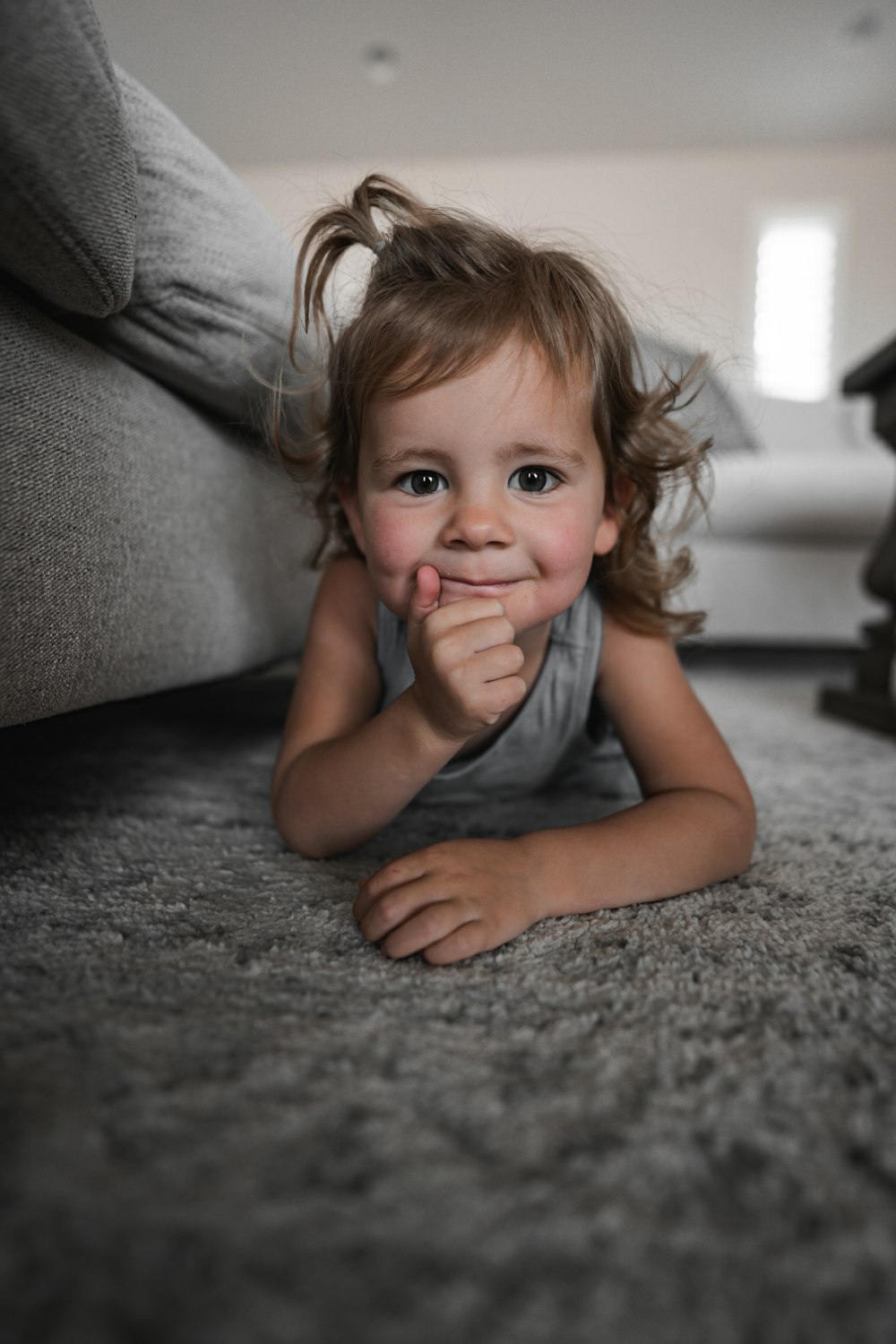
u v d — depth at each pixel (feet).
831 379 17.11
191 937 1.53
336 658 2.24
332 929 1.59
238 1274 0.78
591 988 1.36
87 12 1.55
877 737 4.24
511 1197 0.88
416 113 15.83
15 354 1.69
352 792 1.83
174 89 15.07
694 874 1.81
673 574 2.32
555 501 1.78
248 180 17.48
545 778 2.57
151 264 2.12
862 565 6.78
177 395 2.52
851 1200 0.90
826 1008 1.32
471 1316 0.75
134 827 2.26
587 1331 0.74
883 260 16.75
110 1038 1.17
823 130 16.24
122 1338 0.72
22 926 1.56
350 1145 0.96
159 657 2.30
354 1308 0.75
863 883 1.95
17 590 1.68
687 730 2.14
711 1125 1.01
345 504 2.15
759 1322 0.75
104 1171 0.90
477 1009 1.28
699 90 15.10
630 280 4.06
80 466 1.87
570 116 15.89
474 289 1.81
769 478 6.64
